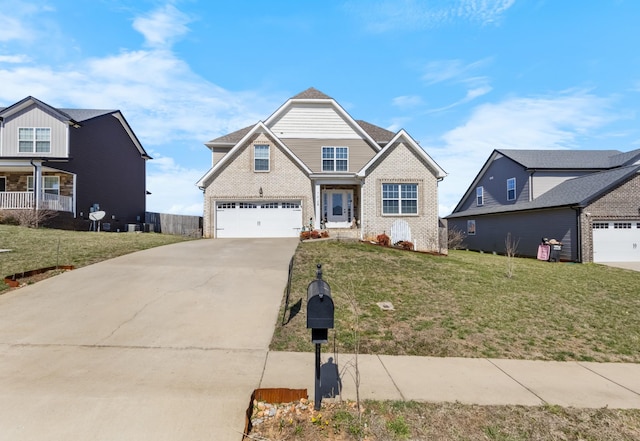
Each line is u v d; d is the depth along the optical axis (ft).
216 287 26.37
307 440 10.80
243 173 61.82
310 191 62.28
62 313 20.74
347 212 64.80
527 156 80.28
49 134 64.80
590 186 61.57
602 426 11.75
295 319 21.21
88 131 70.85
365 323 21.12
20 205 58.54
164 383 13.61
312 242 50.19
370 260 37.96
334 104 66.18
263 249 42.93
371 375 15.14
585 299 28.86
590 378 15.53
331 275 30.99
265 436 10.95
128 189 87.04
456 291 28.48
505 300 26.91
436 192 59.72
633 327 22.57
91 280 26.78
